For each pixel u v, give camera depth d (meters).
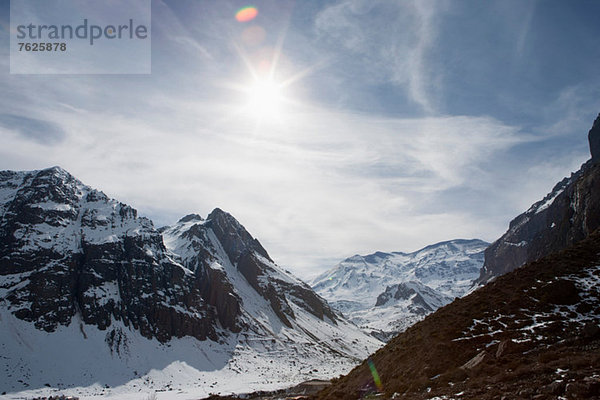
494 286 60.97
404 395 43.06
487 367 40.50
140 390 163.50
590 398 25.64
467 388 36.44
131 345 193.00
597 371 30.41
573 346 39.72
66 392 151.50
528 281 57.78
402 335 65.19
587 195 103.69
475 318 53.06
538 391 29.28
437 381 42.50
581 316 46.84
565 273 56.91
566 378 30.38
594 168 108.38
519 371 35.59
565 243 115.50
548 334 43.94
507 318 50.25
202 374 194.62
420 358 50.53
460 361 45.59
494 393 32.03
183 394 156.62
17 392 143.88
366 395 51.69
